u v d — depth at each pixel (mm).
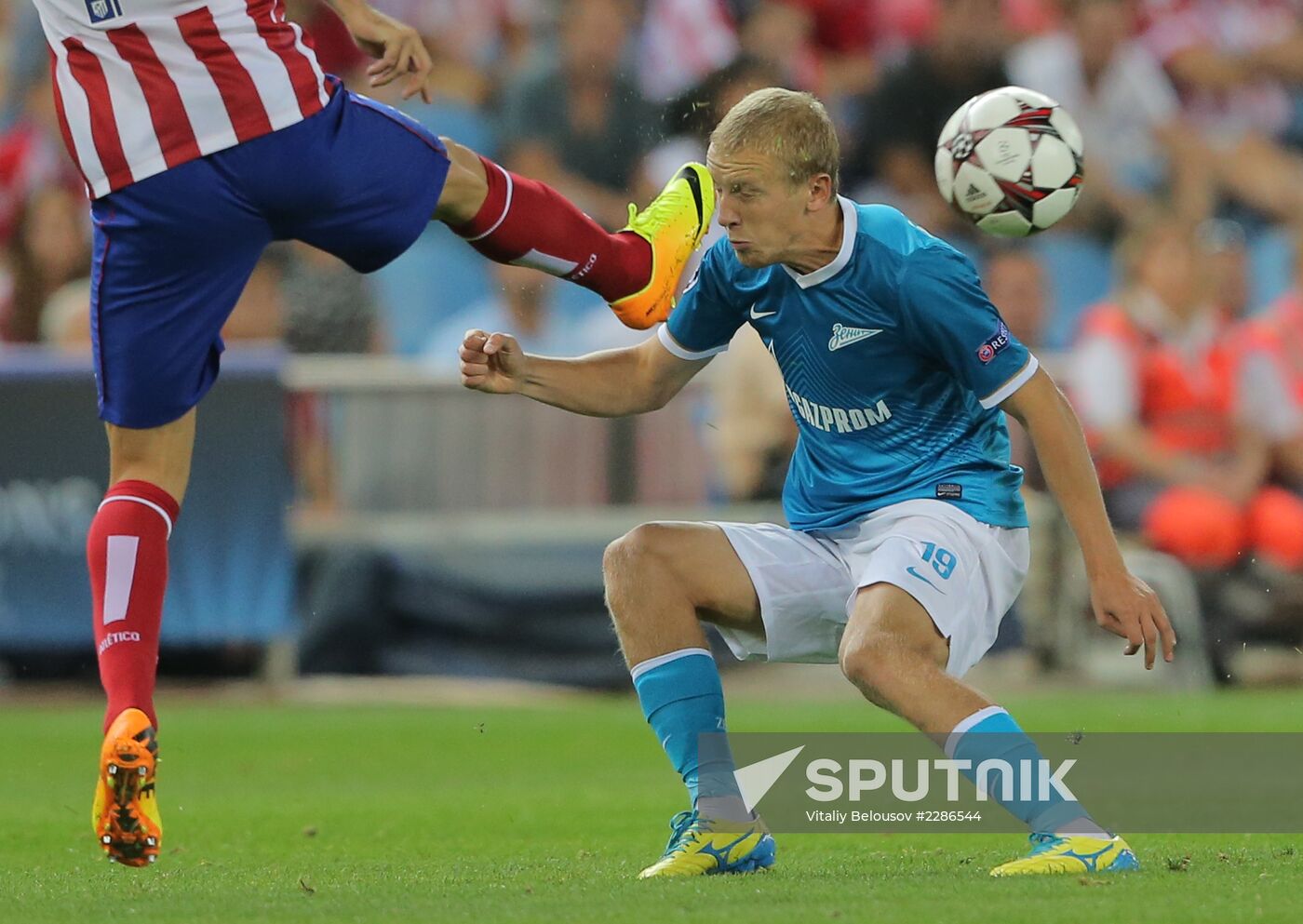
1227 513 39344
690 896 12227
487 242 14930
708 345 15688
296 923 11375
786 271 14633
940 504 14328
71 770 25953
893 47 49031
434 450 37281
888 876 13578
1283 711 32312
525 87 47750
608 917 11195
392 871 15023
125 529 13852
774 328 14898
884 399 14555
